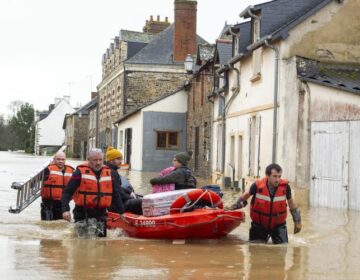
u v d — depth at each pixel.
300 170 16.97
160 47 41.69
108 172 10.29
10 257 8.16
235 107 23.66
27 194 13.13
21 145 118.81
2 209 15.20
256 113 20.50
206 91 30.42
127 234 10.80
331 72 17.58
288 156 17.33
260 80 20.12
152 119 36.78
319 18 18.28
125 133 40.88
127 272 7.26
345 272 7.49
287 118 17.52
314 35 18.22
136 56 41.03
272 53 18.84
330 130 16.09
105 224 10.43
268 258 8.47
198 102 32.88
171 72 40.84
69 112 94.12
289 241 10.14
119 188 10.52
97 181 10.16
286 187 9.92
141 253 8.77
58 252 8.70
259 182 9.98
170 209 10.36
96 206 10.19
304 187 16.89
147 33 46.28
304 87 16.97
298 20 18.02
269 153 18.91
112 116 46.28
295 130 17.12
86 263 7.84
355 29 18.50
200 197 10.41
